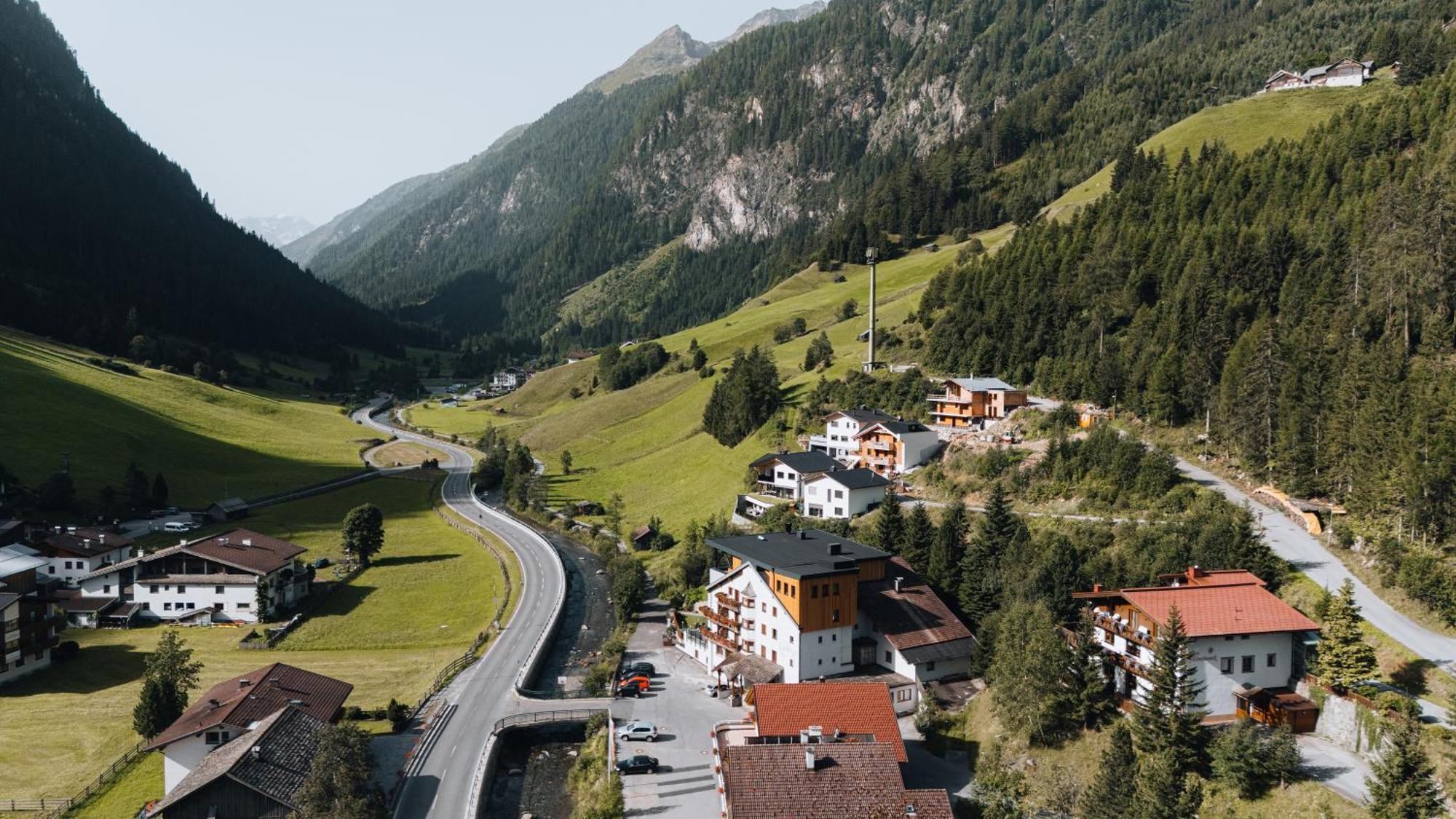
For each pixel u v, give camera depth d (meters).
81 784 76.31
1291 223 155.75
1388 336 111.12
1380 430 92.31
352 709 89.44
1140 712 68.00
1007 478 121.50
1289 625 71.38
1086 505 109.50
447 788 75.19
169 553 125.88
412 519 185.75
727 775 65.19
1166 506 103.25
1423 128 168.12
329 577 144.88
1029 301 165.75
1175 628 67.19
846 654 91.75
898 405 163.50
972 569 98.69
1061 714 74.19
